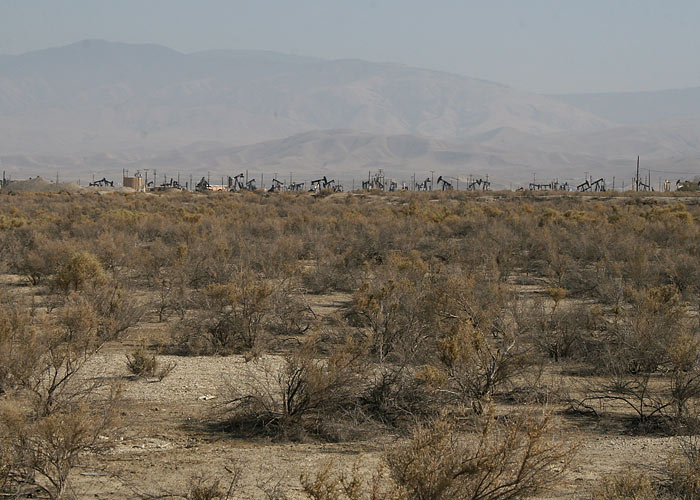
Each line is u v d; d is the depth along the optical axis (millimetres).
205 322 23531
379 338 20656
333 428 14344
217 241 44031
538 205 95875
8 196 114438
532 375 18078
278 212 85625
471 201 102688
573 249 44719
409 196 110375
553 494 10586
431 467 8797
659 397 16953
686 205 94375
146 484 11211
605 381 18594
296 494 10703
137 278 36094
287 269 34188
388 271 32125
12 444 11094
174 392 17219
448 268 35719
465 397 15359
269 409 15211
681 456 12359
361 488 10031
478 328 19703
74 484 11188
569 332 22344
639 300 26516
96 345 20984
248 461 12531
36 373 16328
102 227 54062
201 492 10367
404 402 15273
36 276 36000
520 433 9805
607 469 11969
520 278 38188
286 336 23984
